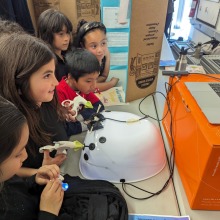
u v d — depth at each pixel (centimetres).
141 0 99
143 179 81
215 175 62
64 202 67
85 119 101
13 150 47
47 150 79
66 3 162
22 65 67
